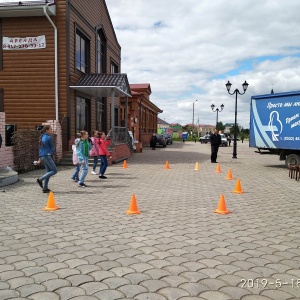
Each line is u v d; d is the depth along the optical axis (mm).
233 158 21875
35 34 16734
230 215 6531
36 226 5656
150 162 18203
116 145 17609
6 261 4098
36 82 16906
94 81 17922
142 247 4613
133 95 33000
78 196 8344
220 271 3830
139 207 7156
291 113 15031
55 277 3643
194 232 5348
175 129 108812
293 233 5371
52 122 15828
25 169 13281
